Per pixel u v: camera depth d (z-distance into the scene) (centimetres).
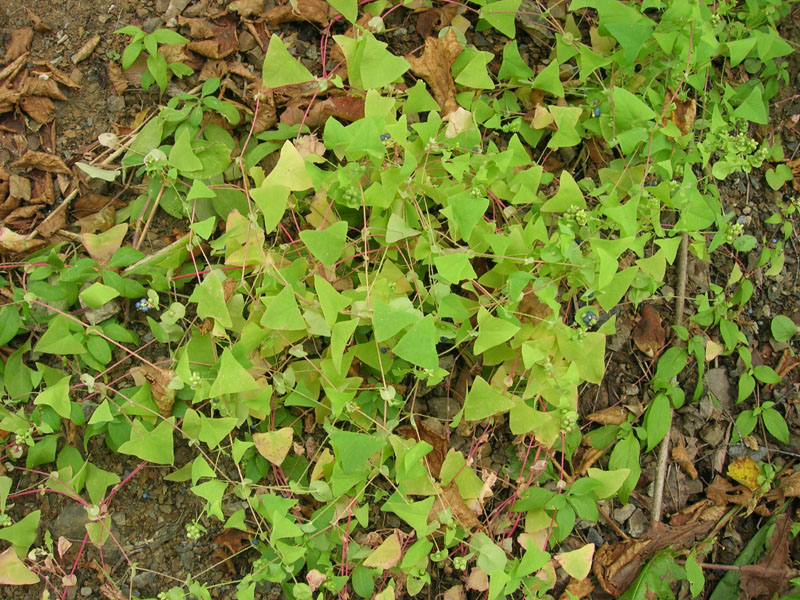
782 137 105
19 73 90
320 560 81
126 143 89
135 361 87
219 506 78
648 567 90
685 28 86
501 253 81
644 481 94
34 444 83
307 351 86
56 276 85
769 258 97
